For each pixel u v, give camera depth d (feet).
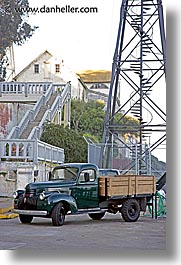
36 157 79.92
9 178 78.69
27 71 163.94
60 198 52.85
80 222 57.52
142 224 56.18
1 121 112.16
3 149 80.07
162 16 89.92
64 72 170.30
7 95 118.11
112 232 48.60
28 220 55.52
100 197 55.88
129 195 58.23
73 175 55.11
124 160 94.79
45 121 104.53
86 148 111.75
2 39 119.14
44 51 167.94
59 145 104.32
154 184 62.80
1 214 61.67
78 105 165.37
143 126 91.04
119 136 106.42
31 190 53.42
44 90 119.55
